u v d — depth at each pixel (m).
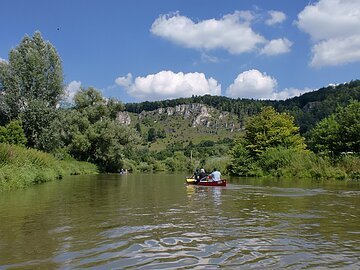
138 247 8.34
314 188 24.66
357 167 35.94
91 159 62.00
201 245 8.55
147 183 31.39
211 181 27.09
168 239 9.16
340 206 15.54
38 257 7.48
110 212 13.65
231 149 52.88
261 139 48.53
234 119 183.88
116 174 55.69
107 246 8.42
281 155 42.84
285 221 11.86
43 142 43.66
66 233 9.83
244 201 17.41
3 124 43.78
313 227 10.86
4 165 23.50
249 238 9.31
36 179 28.27
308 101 148.62
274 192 21.95
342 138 41.31
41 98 44.69
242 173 45.75
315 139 48.34
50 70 45.69
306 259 7.44
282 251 8.05
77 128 58.91
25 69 43.91
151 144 146.00
